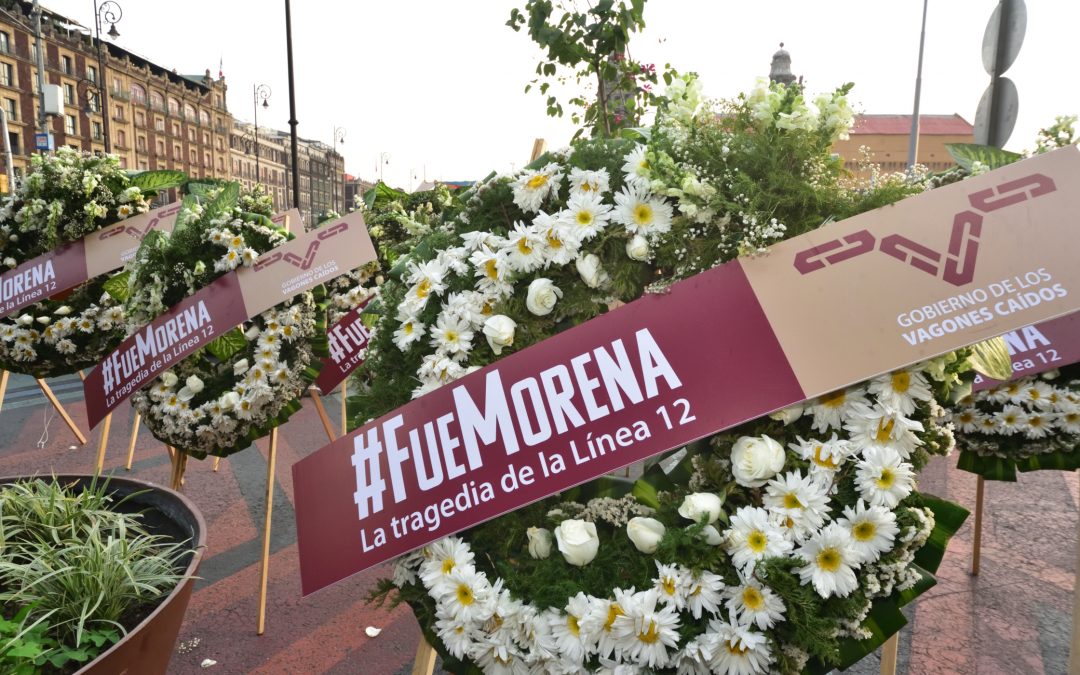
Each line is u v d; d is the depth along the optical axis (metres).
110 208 3.55
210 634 2.52
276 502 3.80
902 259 1.10
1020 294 1.04
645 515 1.19
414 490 1.27
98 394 2.55
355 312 3.29
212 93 78.44
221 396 2.41
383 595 1.38
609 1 2.91
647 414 1.14
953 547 3.25
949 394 1.21
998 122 3.98
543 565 1.18
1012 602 2.74
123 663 1.24
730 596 1.07
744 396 1.10
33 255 3.58
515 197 1.41
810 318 1.11
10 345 3.36
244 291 2.49
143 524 1.88
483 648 1.18
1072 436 2.06
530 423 1.21
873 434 1.08
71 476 1.99
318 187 102.00
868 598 1.06
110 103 60.84
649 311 1.20
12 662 1.25
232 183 2.71
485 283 1.37
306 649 2.44
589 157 1.40
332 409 5.89
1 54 48.28
